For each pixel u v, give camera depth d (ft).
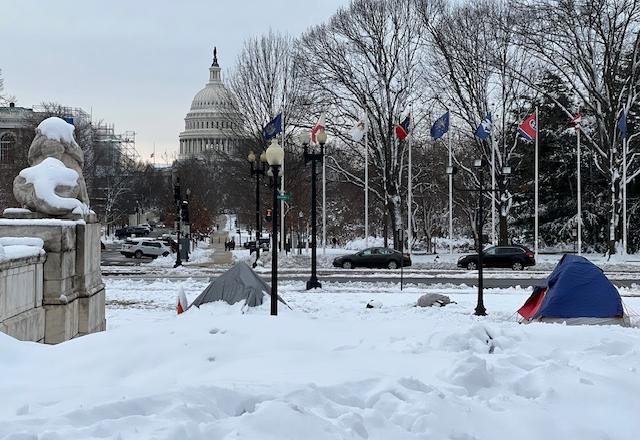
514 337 28.60
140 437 15.75
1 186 225.97
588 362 24.90
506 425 18.51
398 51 156.46
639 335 30.50
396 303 71.31
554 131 169.48
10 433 15.84
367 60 156.76
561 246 184.34
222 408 18.66
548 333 29.71
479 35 160.45
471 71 150.82
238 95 178.19
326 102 155.02
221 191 361.51
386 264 133.28
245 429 16.42
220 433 16.30
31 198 47.03
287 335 27.35
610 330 31.32
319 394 19.52
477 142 150.82
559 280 49.03
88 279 48.96
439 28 152.46
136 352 24.41
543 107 168.14
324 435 16.53
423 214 202.59
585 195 175.32
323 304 69.92
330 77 157.07
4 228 43.62
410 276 110.52
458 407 18.90
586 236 175.52
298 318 31.94
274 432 16.40
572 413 19.83
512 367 23.47
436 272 120.26
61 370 23.21
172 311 65.57
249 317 30.78
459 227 252.01
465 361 22.57
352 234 258.78
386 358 24.77
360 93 154.71
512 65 151.23
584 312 47.65
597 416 19.77
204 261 156.15
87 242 48.88
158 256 184.24
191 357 24.17
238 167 192.85
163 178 399.65
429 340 27.63
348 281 100.94
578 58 143.13
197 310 52.70
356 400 19.85
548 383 21.54
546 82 169.17
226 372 22.54
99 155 288.30
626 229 159.22
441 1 192.24
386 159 156.04
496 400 20.18
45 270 43.45
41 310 42.50
